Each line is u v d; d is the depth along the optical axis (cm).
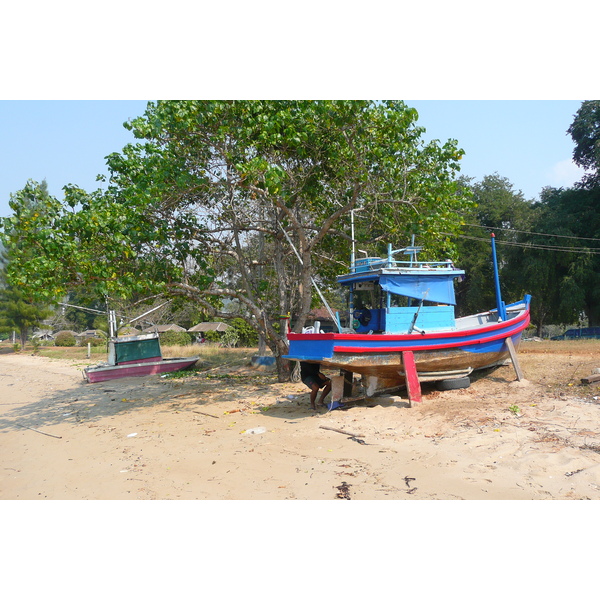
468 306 4131
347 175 1489
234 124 1429
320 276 2034
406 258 1778
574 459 723
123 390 1892
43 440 1202
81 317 8138
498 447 812
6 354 5231
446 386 1241
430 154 1457
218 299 1902
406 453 835
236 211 1758
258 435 1029
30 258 1371
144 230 1480
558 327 5472
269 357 2220
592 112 3828
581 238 3631
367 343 1115
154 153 1458
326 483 729
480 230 4094
